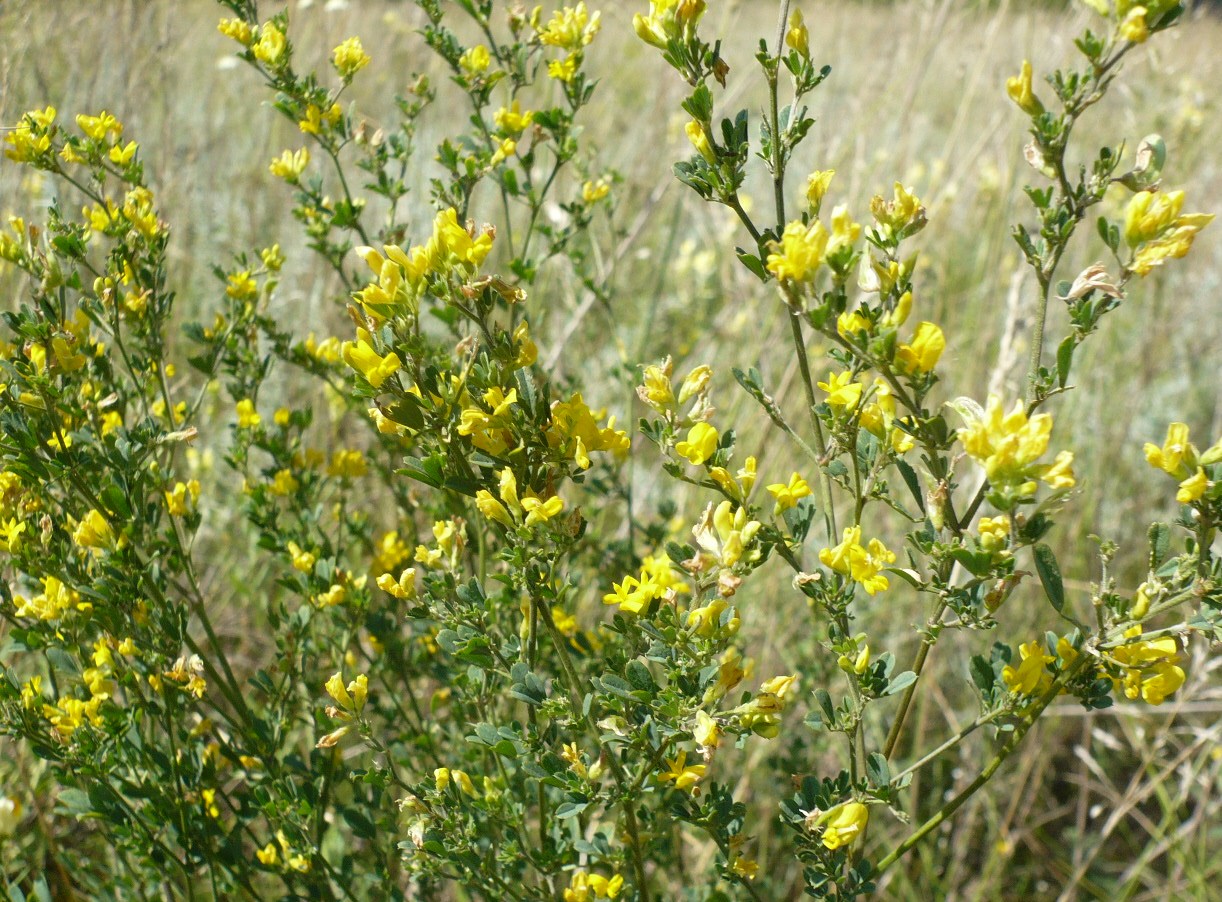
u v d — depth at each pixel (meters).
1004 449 0.30
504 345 0.34
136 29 0.67
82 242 0.42
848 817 0.34
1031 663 0.33
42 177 0.63
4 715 0.40
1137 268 0.32
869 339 0.31
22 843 0.51
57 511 0.45
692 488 0.68
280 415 0.50
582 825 0.44
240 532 0.69
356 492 0.64
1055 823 0.70
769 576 0.63
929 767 0.67
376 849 0.45
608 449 0.34
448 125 1.04
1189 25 0.85
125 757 0.43
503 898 0.42
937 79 1.13
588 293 0.72
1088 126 1.08
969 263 0.96
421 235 0.78
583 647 0.47
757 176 1.21
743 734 0.34
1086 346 0.88
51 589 0.41
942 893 0.60
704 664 0.34
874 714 0.65
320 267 0.77
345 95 0.88
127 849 0.42
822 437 0.36
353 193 0.82
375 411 0.34
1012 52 0.83
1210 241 1.14
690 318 0.89
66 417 0.42
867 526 0.72
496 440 0.34
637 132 0.95
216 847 0.43
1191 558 0.32
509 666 0.36
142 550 0.44
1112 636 0.33
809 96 1.05
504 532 0.34
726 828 0.36
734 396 0.78
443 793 0.38
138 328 0.45
